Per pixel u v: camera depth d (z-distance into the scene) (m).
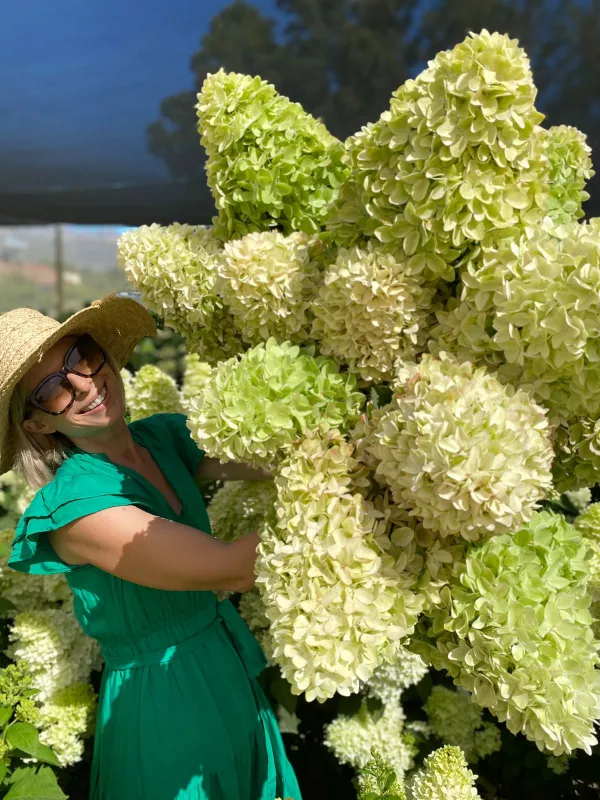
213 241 1.35
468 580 0.94
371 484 0.99
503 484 0.81
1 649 1.90
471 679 0.97
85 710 1.65
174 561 1.26
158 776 1.40
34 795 1.34
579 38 2.25
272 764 1.59
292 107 1.24
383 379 1.08
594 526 1.64
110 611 1.42
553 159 1.32
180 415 1.82
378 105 2.84
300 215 1.24
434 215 0.98
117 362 1.78
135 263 1.30
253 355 1.03
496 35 0.96
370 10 2.41
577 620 0.95
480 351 1.00
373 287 0.97
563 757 1.85
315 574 0.87
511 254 0.96
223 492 1.88
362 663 0.87
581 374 0.96
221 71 1.23
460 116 0.94
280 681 1.86
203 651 1.49
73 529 1.31
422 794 1.30
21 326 1.40
